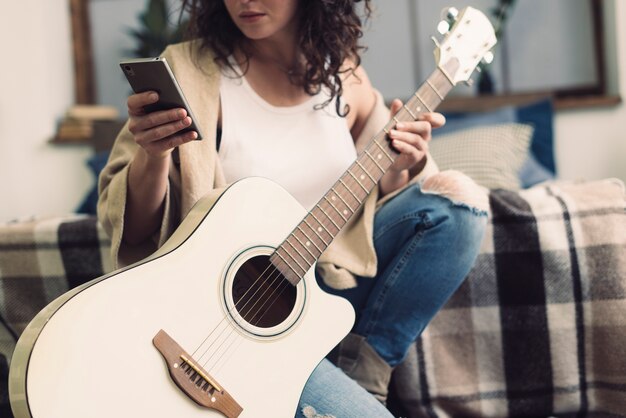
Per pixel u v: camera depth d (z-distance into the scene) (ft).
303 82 4.77
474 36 4.61
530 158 9.63
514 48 11.15
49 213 11.37
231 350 3.39
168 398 3.16
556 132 10.75
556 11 11.05
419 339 5.92
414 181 4.83
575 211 6.08
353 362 4.75
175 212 4.27
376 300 4.69
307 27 4.68
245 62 4.72
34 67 11.22
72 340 3.01
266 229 3.72
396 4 11.36
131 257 4.25
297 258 3.76
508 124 9.71
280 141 4.71
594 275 5.96
